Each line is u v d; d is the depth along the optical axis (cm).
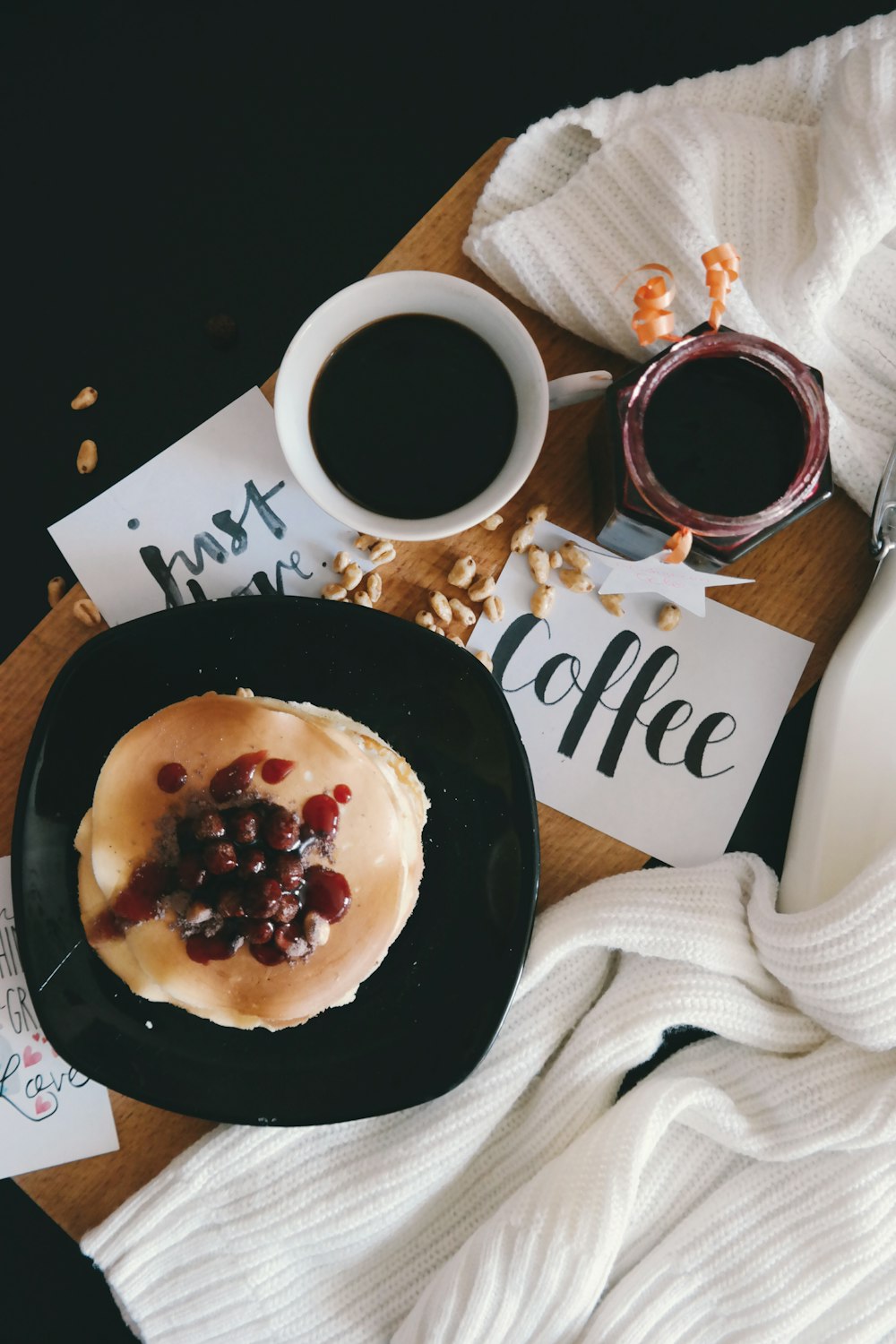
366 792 60
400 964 63
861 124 60
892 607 62
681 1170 64
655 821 65
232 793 60
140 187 79
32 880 61
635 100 63
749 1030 64
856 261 61
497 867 62
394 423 61
